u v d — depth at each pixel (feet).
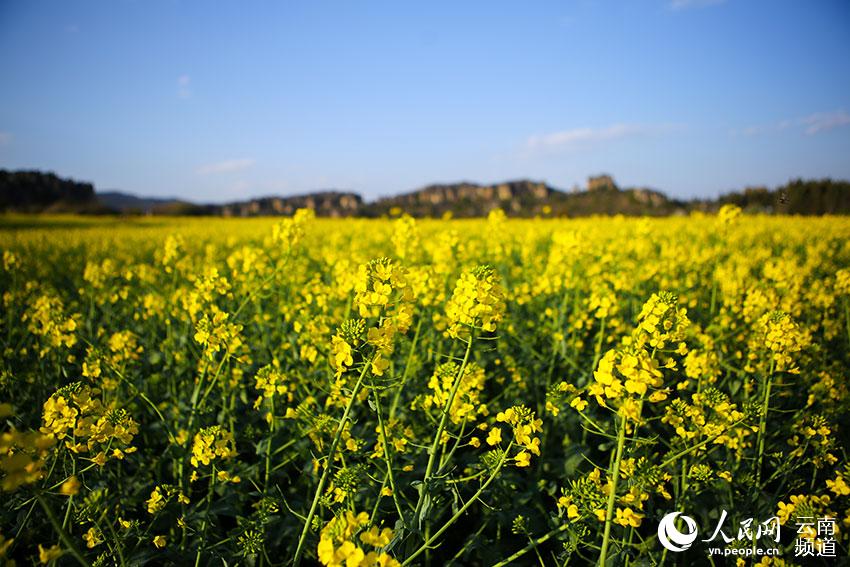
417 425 13.92
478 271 9.62
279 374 12.17
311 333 15.64
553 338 19.10
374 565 6.04
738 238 43.65
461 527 12.25
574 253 22.35
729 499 11.03
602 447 11.89
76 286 32.55
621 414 8.40
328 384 13.67
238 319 18.03
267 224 94.38
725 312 20.71
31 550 10.60
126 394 15.23
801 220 65.87
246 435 13.53
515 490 12.12
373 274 9.36
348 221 85.46
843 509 10.26
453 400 10.25
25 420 13.70
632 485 8.93
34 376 16.01
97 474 11.71
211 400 14.46
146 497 12.18
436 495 9.96
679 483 11.14
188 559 10.38
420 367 15.92
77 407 9.25
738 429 11.03
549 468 12.97
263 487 12.28
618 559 9.39
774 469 12.74
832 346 20.85
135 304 23.90
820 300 20.70
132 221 137.69
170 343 18.65
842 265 35.35
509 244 36.83
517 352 19.74
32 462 6.55
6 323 21.16
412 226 21.74
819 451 11.31
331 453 9.32
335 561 6.03
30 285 23.61
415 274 17.71
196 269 27.63
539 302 24.85
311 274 30.37
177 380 17.54
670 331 8.93
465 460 12.84
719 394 10.63
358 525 6.42
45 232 77.15
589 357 18.08
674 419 10.67
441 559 11.68
